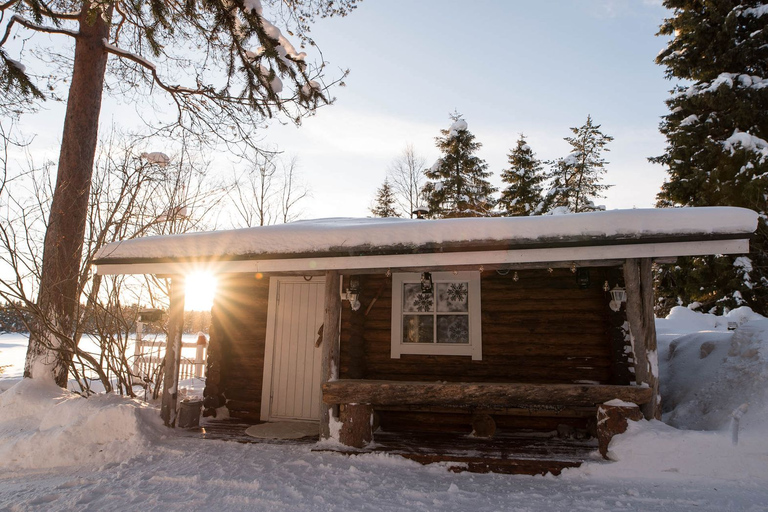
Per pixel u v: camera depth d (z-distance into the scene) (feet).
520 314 21.94
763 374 17.24
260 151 31.32
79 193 25.61
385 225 17.88
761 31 52.39
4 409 21.50
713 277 52.90
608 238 15.44
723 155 52.21
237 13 25.02
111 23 28.02
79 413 19.71
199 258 19.31
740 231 14.64
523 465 15.94
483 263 16.83
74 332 23.43
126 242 20.74
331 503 13.26
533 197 97.86
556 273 21.91
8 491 14.76
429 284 20.17
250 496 13.78
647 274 16.72
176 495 13.94
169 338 21.86
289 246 18.45
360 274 21.43
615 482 14.46
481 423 20.33
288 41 26.58
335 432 18.51
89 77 26.91
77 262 25.11
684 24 56.39
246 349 25.29
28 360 23.95
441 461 16.74
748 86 52.06
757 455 14.03
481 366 21.86
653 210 15.67
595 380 20.70
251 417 24.48
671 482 14.11
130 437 18.98
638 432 15.43
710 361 21.86
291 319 24.88
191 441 19.63
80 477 15.89
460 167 92.63
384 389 18.07
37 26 26.08
